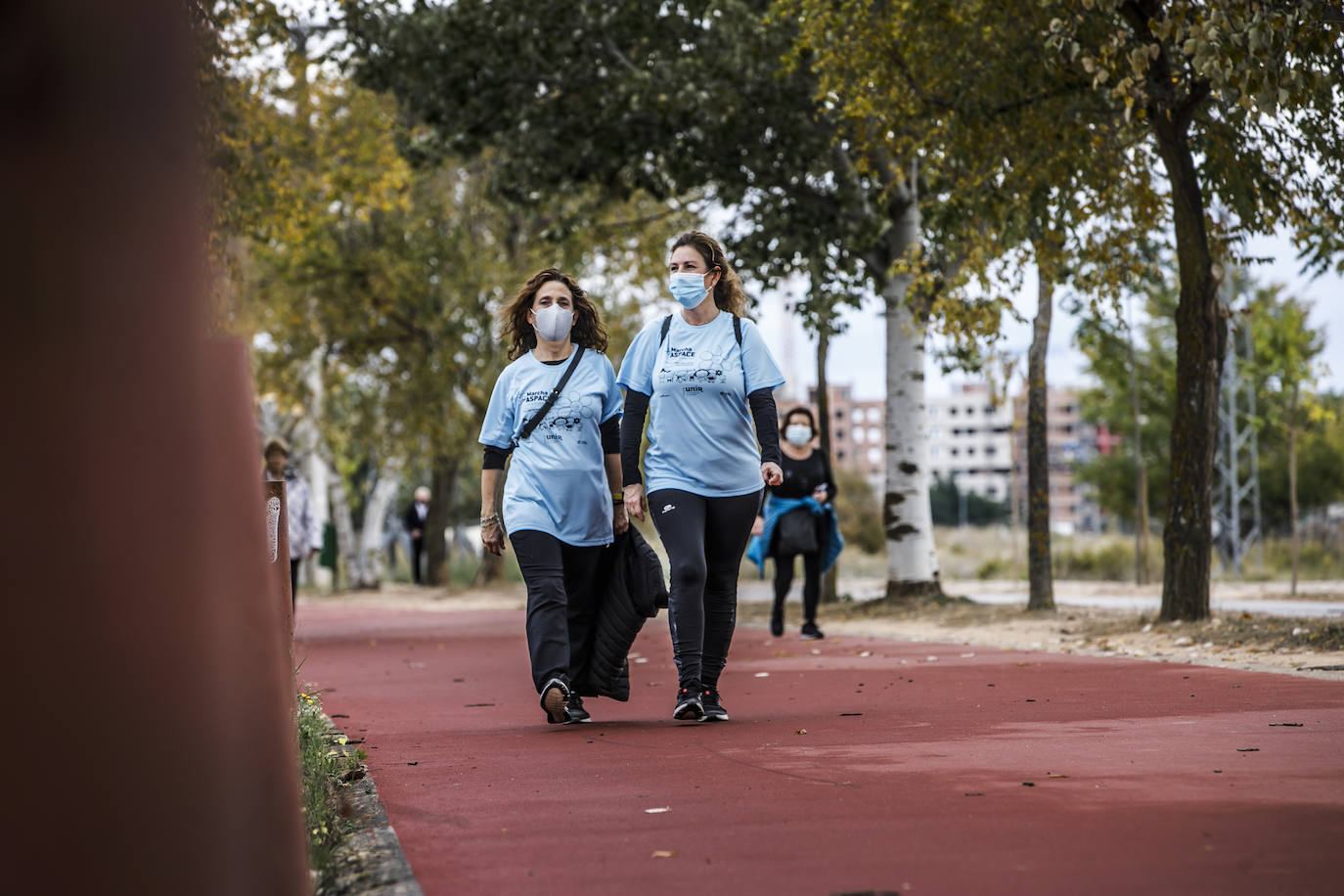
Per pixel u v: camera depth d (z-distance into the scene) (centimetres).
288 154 2917
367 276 4212
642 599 937
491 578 4794
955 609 2255
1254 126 1566
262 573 356
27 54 328
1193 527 1605
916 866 450
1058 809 538
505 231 4309
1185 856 446
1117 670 1188
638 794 626
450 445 4400
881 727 848
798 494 1859
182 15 342
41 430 324
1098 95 1698
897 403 2519
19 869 316
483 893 442
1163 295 4125
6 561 321
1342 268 1692
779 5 1867
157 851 323
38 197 327
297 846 354
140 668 325
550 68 2438
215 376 347
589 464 948
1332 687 967
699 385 948
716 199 2630
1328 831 476
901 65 1742
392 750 843
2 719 318
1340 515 5456
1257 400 5041
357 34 2484
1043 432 2092
